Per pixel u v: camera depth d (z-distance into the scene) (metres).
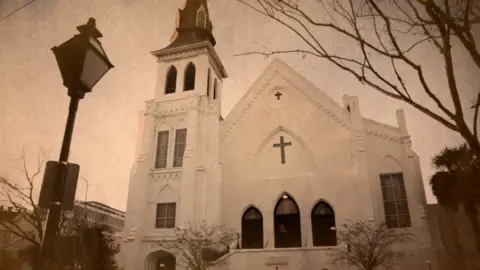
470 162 14.63
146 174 26.61
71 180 6.45
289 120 27.16
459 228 15.12
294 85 27.91
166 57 30.80
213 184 26.06
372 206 22.80
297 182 25.38
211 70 30.95
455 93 6.33
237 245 24.36
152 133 28.17
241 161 27.11
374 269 20.61
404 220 22.56
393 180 23.61
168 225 25.34
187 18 31.72
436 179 16.03
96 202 22.73
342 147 25.20
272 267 21.38
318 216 24.75
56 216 6.26
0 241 15.10
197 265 21.73
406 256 20.69
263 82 28.80
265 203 25.48
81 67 6.71
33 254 13.85
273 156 26.86
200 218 24.59
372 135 24.67
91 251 18.88
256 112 28.19
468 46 6.41
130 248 24.45
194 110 27.75
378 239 20.67
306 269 21.00
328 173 24.92
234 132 28.08
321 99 26.83
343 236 21.64
